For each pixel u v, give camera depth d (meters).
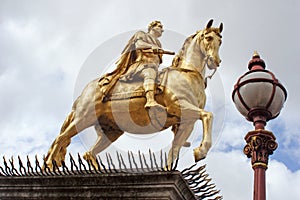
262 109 14.46
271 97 14.41
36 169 13.80
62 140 15.20
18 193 13.83
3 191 13.95
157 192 12.83
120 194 13.06
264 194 13.87
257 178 14.02
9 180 13.91
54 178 13.56
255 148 14.20
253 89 14.45
